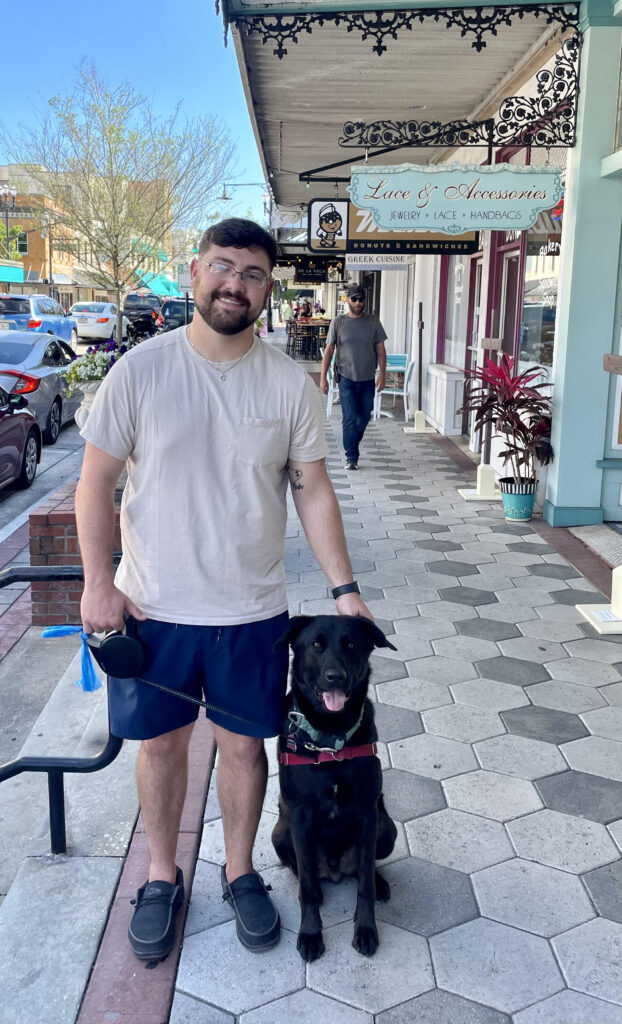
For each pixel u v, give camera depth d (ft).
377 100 28.37
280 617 8.10
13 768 9.23
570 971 7.86
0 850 10.24
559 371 22.30
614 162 19.88
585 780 10.94
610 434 22.30
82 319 90.63
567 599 17.52
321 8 19.16
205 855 9.52
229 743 8.16
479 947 8.15
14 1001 7.54
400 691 13.41
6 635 17.16
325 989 7.67
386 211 20.99
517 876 9.16
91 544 7.48
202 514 7.57
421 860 9.43
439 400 40.32
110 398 7.39
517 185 20.70
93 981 7.76
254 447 7.55
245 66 23.72
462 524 23.27
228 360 7.51
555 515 22.75
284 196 51.19
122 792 10.85
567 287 21.63
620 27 20.17
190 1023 7.32
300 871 8.11
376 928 8.13
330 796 7.95
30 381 37.45
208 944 8.20
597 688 13.53
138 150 57.98
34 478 32.55
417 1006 7.48
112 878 9.14
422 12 19.34
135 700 7.80
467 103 28.71
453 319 41.09
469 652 14.89
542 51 22.81
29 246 170.50
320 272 71.05
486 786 10.82
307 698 7.77
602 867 9.30
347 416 30.66
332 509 8.25
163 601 7.67
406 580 18.66
